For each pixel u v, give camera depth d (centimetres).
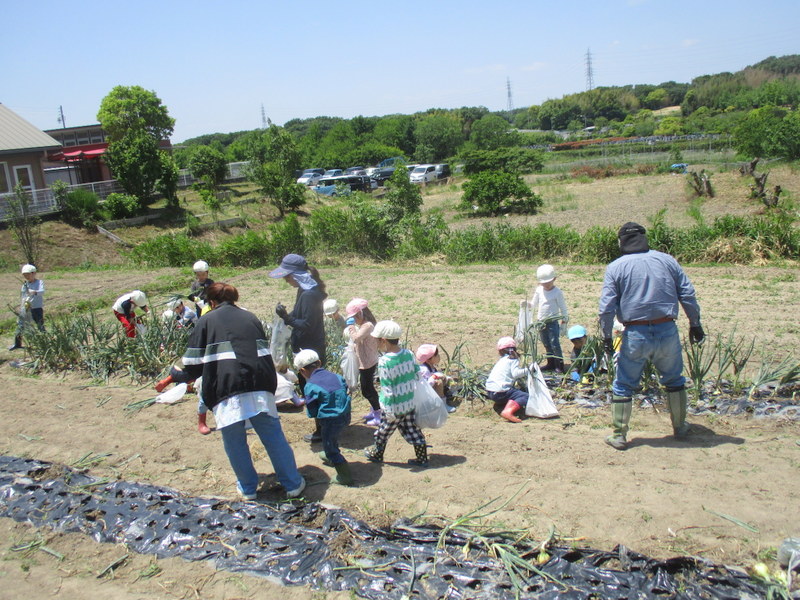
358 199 2253
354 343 639
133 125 4416
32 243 2403
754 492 453
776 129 4069
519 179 3192
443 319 1120
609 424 611
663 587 349
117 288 1728
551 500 461
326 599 375
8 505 498
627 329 525
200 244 2220
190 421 673
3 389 822
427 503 472
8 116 3238
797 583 349
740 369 654
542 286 780
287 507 465
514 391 654
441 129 8056
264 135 4356
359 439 617
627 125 9825
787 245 1511
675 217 2494
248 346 475
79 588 402
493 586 364
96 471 559
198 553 426
